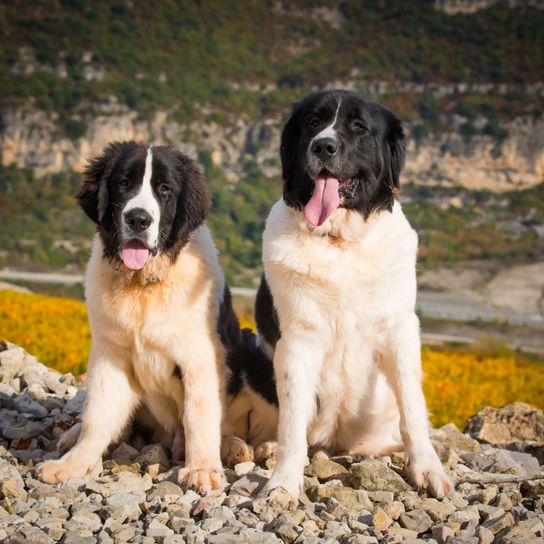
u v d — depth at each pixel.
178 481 6.61
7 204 177.75
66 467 6.80
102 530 5.45
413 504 6.00
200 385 7.03
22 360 10.70
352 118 6.89
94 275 7.21
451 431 8.95
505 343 34.81
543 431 9.40
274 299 6.88
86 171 7.52
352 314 6.66
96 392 7.18
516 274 164.12
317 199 6.66
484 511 5.99
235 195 173.75
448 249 176.88
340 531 5.43
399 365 6.72
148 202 7.00
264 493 6.05
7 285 45.88
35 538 5.21
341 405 7.24
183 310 7.04
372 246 6.66
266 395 7.70
